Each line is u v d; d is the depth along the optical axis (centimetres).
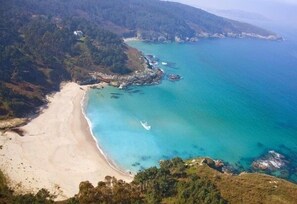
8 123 13175
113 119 15325
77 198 8338
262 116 18112
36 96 15562
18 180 10050
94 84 19038
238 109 18750
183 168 10300
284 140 15612
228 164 12975
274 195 8738
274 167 13125
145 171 9744
